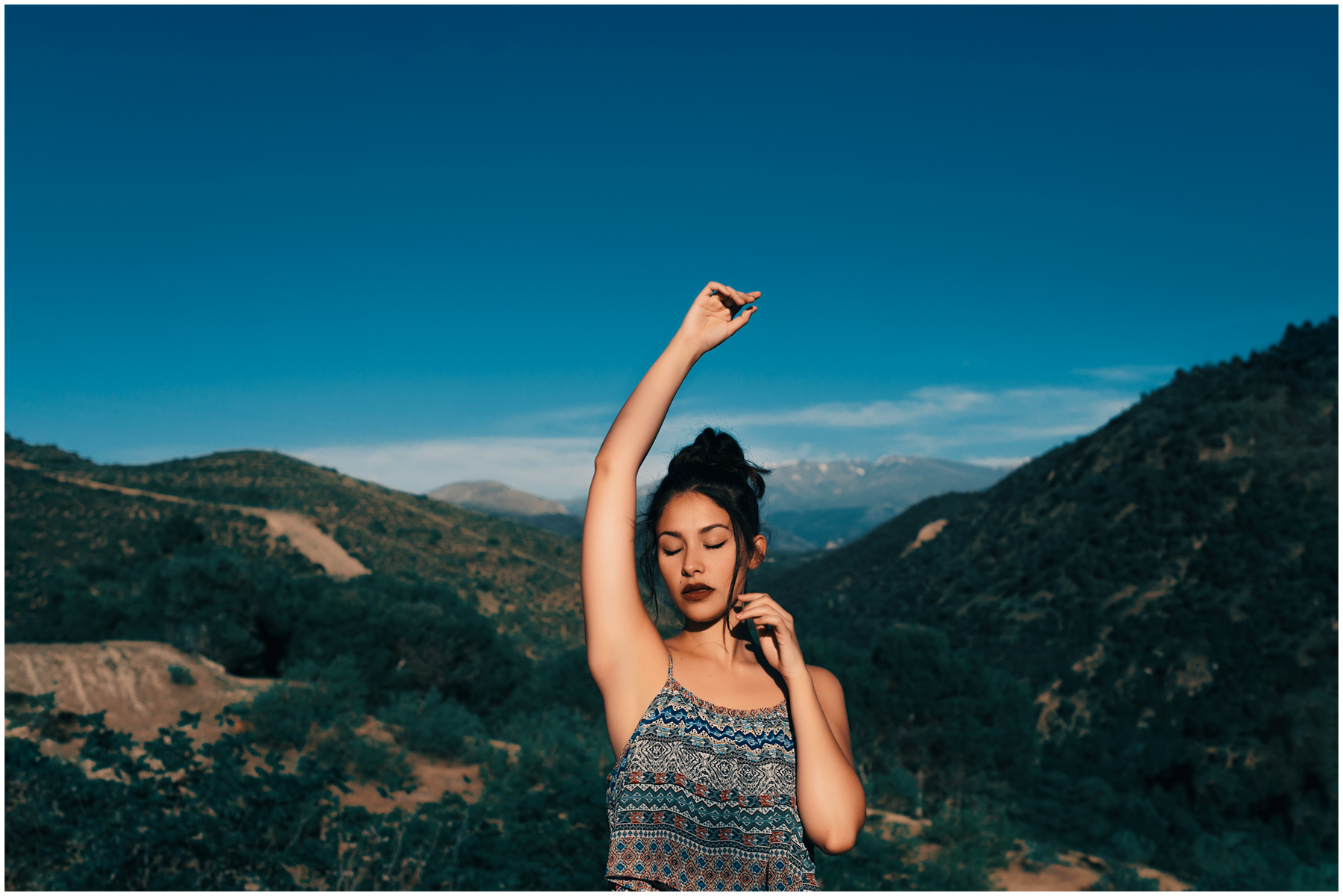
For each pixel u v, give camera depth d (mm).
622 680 1322
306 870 6781
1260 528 48688
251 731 14047
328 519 85625
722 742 1285
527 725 20562
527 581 85438
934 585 67562
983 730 23250
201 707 16375
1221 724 32875
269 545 62062
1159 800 27062
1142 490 59219
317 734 14172
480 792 13391
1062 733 39812
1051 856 17062
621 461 1389
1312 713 27781
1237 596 44750
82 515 60156
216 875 5992
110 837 5754
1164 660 41875
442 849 7691
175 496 76750
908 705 22875
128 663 17391
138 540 56469
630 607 1340
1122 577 51562
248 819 6473
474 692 26375
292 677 17828
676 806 1245
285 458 111438
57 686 15617
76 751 12188
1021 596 56719
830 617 70938
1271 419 58875
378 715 18609
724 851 1237
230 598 24844
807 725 1275
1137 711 39406
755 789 1264
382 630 25109
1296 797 26156
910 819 19000
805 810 1229
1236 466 55031
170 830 5867
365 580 34750
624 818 1252
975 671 24109
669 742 1277
